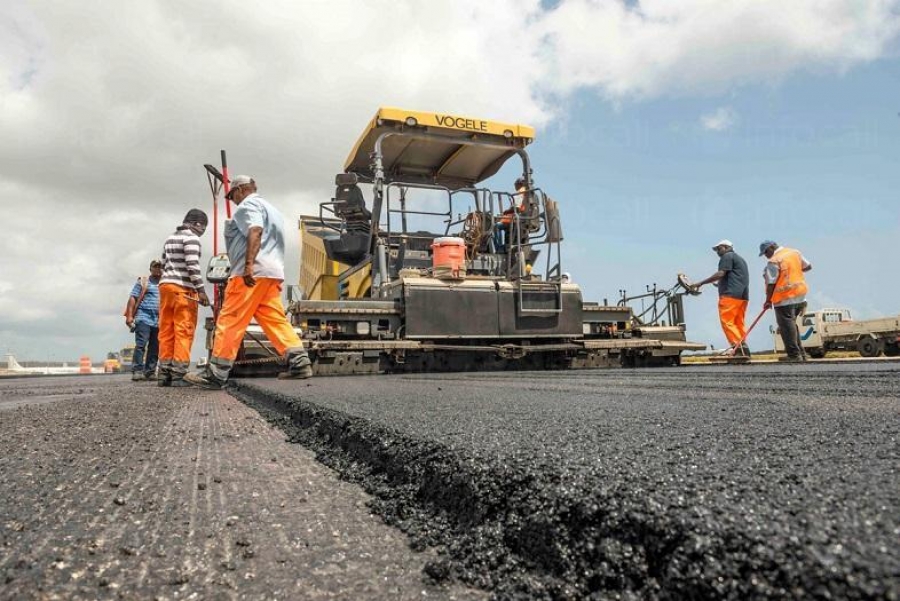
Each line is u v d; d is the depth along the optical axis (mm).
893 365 5117
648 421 1640
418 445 1435
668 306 9250
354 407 2297
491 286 7684
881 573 539
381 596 862
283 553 1043
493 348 7574
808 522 681
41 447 2111
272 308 5477
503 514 1017
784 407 1949
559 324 7984
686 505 777
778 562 602
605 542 794
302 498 1412
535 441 1342
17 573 935
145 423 2801
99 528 1174
